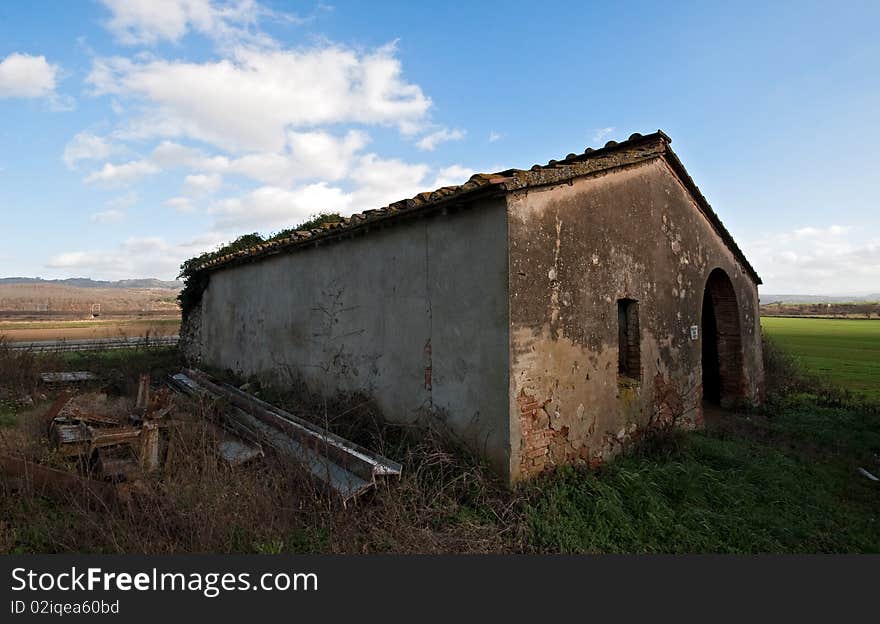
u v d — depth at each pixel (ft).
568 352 18.56
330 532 13.46
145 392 25.52
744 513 16.85
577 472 18.13
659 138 23.38
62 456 17.38
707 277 28.27
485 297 17.34
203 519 13.02
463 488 16.10
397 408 21.31
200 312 45.68
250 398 27.07
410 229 20.86
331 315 26.00
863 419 31.04
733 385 32.99
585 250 19.56
